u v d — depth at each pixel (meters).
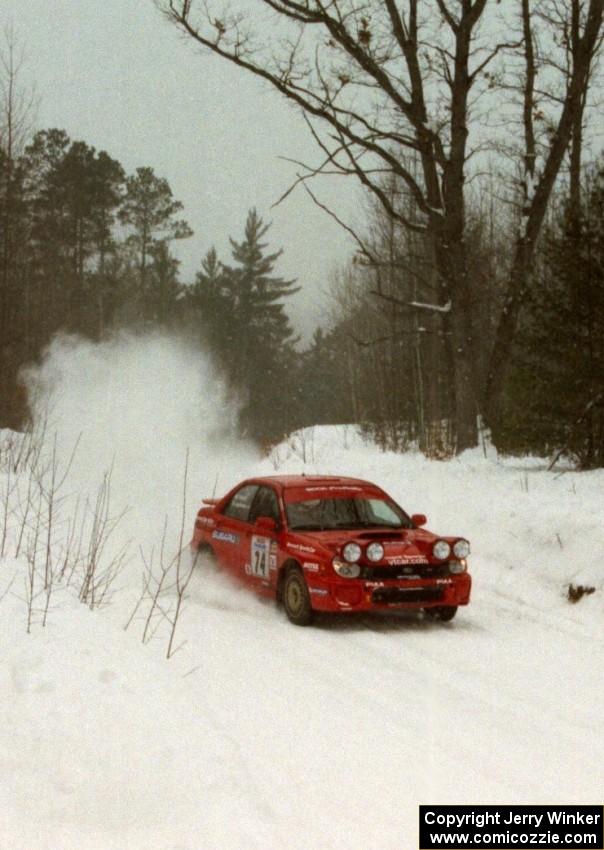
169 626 8.20
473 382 19.20
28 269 39.69
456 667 7.62
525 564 11.20
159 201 62.81
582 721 6.25
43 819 4.29
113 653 6.30
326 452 22.61
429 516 13.80
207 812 4.40
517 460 17.45
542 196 19.36
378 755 5.42
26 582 7.85
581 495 12.78
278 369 66.69
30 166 53.09
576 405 14.15
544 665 7.73
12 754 4.83
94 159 59.28
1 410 24.42
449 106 19.45
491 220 35.00
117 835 4.18
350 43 17.52
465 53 18.77
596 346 13.94
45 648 6.11
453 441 20.77
